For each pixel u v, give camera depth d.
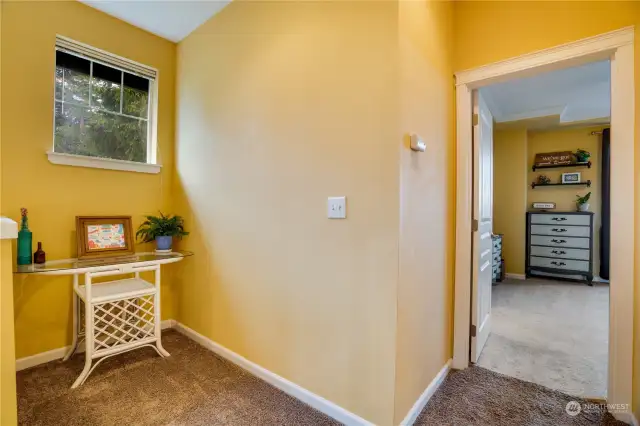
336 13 1.67
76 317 2.29
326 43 1.71
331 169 1.67
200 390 1.88
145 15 2.49
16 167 2.09
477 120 2.23
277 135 1.95
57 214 2.27
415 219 1.64
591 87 3.58
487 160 2.56
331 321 1.67
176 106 2.88
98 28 2.45
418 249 1.68
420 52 1.70
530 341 2.62
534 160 5.38
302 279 1.80
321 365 1.71
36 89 2.17
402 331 1.51
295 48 1.85
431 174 1.85
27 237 2.02
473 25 2.11
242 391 1.87
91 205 2.43
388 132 1.49
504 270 5.08
